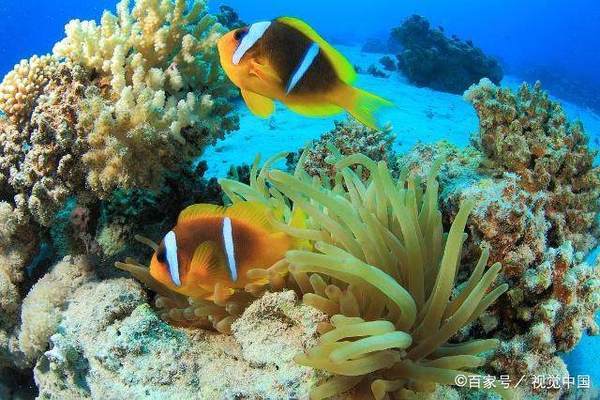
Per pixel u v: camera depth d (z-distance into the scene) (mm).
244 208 269
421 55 1967
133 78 375
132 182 358
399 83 1935
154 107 356
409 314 250
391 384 243
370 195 316
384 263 278
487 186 381
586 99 2574
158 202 436
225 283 278
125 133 354
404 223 267
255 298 298
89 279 385
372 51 3166
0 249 406
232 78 259
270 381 251
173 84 397
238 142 931
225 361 293
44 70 381
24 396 451
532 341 305
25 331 367
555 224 392
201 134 402
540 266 314
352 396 249
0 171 396
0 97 379
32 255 413
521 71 3662
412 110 1354
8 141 386
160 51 406
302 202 274
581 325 309
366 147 529
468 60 2023
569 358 368
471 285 274
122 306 329
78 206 418
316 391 232
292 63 240
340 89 238
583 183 409
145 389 278
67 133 354
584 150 414
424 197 312
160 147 368
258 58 244
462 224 243
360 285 266
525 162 408
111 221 404
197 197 467
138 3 404
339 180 343
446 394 270
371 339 221
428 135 1065
